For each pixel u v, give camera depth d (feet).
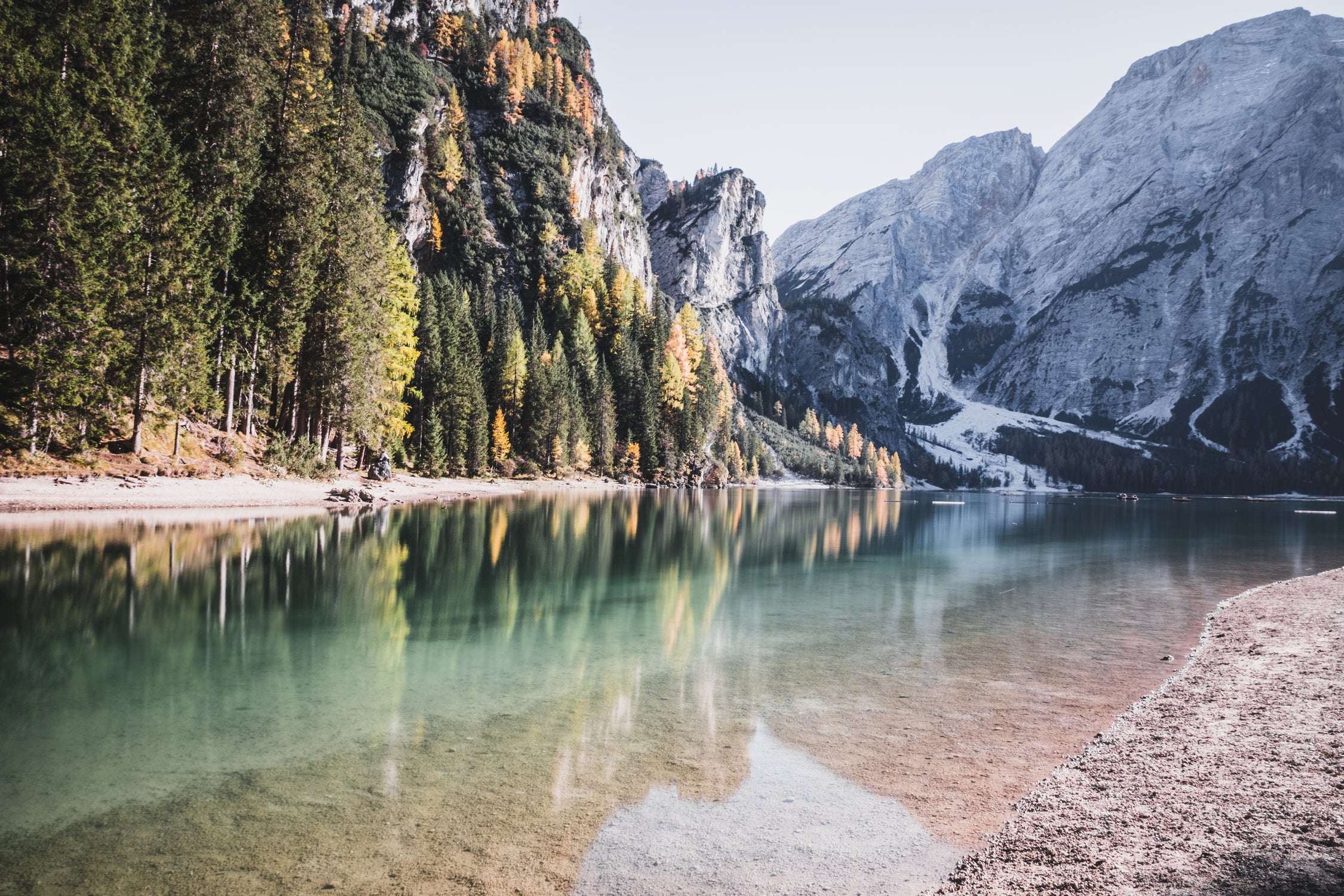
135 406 134.41
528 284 577.02
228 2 173.06
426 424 269.44
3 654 46.32
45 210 126.41
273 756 31.04
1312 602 73.82
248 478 151.23
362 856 22.79
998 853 23.43
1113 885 20.97
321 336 171.53
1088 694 42.16
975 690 42.80
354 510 154.51
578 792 28.02
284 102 187.01
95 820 24.91
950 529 195.72
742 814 26.37
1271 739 33.40
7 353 127.24
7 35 135.03
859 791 28.48
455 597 70.33
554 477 362.53
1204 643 55.67
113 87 143.33
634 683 43.50
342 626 56.65
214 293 151.43
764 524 188.34
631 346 473.26
